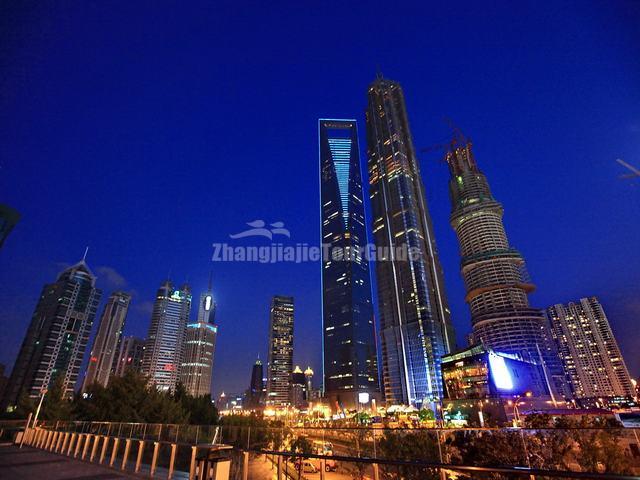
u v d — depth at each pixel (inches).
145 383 2162.9
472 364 5418.3
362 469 816.9
